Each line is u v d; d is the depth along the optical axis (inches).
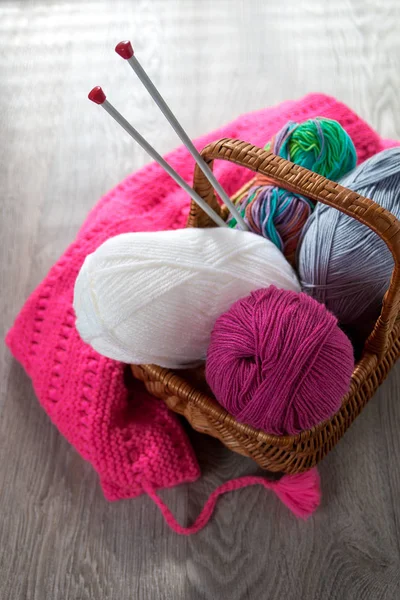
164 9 48.1
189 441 32.3
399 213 25.6
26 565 31.1
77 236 36.9
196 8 47.9
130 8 48.3
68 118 44.3
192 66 45.6
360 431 32.6
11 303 38.2
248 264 25.0
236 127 38.8
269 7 47.4
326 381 21.4
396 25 45.9
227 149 22.5
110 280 23.5
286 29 46.5
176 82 45.1
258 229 27.1
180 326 24.3
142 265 23.5
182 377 27.5
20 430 34.4
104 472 30.7
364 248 25.2
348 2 47.1
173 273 23.6
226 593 29.7
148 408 32.5
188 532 30.4
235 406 22.6
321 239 25.7
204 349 26.0
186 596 29.8
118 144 43.1
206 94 44.5
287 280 26.1
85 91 45.1
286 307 21.6
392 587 29.1
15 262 39.4
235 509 31.4
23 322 34.3
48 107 44.8
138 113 44.0
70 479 33.0
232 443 27.3
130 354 25.2
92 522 31.9
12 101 45.3
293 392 21.2
